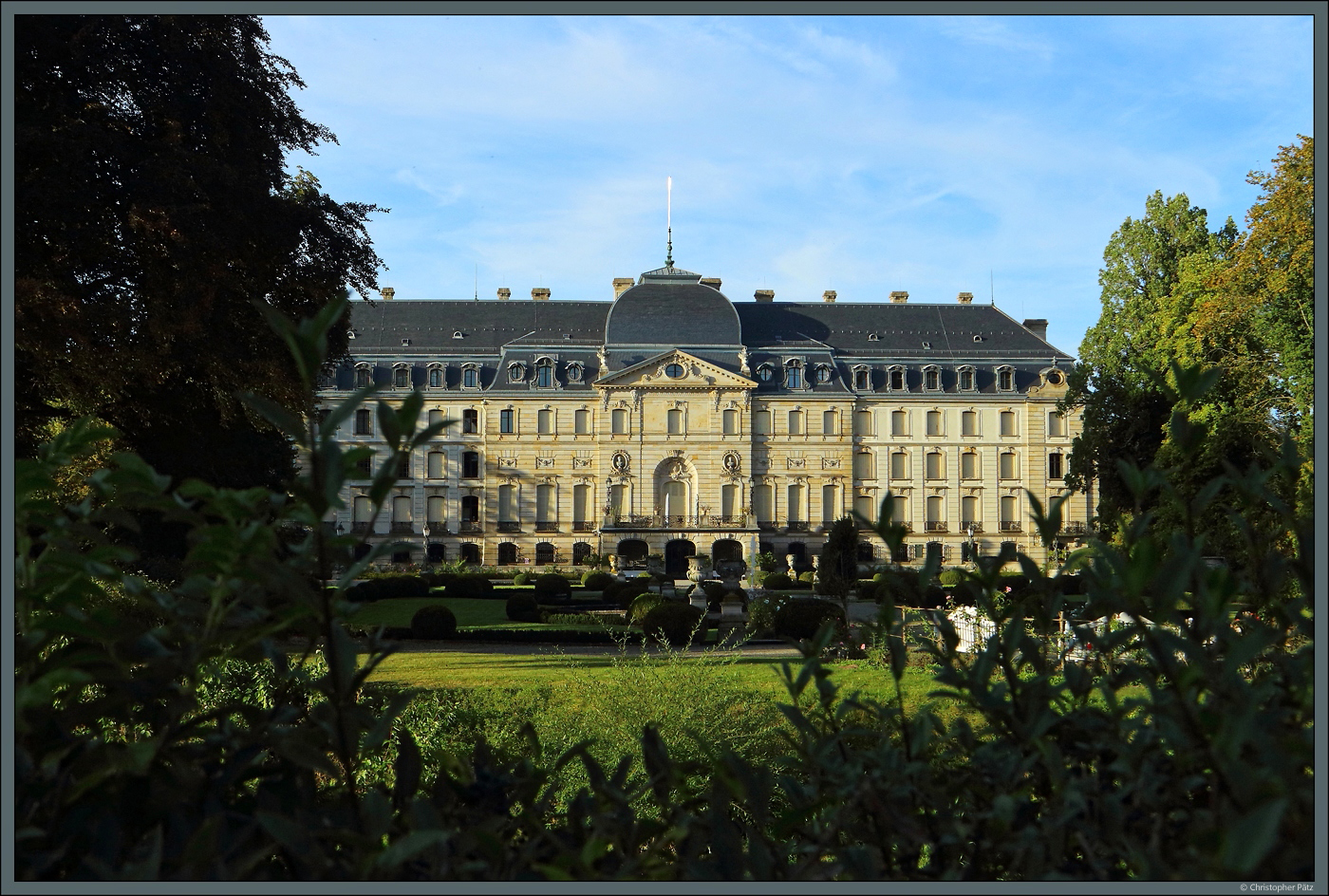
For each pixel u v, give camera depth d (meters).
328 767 2.09
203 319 20.81
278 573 1.91
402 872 1.94
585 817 2.22
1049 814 2.12
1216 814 1.74
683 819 2.19
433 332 77.50
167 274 20.55
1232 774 1.51
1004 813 1.91
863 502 75.75
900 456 76.00
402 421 1.86
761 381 75.75
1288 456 2.01
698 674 8.14
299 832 1.76
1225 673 1.81
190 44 21.25
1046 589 2.37
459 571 68.88
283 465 34.75
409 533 73.62
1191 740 1.82
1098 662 2.44
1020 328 79.88
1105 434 42.88
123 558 2.33
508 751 6.88
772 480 75.12
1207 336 34.97
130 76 20.91
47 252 19.61
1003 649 2.29
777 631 27.27
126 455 2.04
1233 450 29.12
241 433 30.77
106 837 1.95
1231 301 33.53
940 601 25.02
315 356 1.82
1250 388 33.03
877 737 2.73
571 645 25.98
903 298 82.00
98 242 19.44
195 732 2.59
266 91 23.59
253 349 22.70
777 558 74.06
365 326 77.06
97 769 2.01
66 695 2.68
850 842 2.59
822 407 75.69
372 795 2.02
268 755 2.49
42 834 1.83
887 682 11.77
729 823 2.15
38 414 22.81
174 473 27.61
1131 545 2.10
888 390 76.38
